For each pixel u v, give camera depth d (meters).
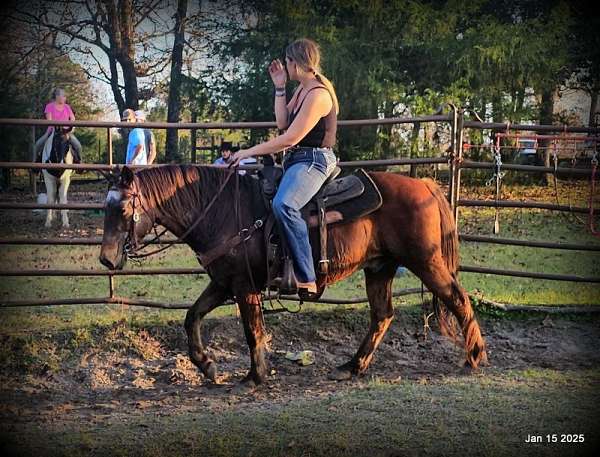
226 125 5.87
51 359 5.43
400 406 4.45
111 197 4.45
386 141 16.44
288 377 5.23
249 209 4.78
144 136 10.70
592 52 17.69
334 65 15.40
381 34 16.19
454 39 16.25
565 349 5.74
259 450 3.81
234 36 18.38
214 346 5.74
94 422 4.31
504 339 5.97
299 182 4.56
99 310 6.47
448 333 5.32
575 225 11.80
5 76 18.61
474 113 6.22
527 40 16.11
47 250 9.56
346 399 4.61
